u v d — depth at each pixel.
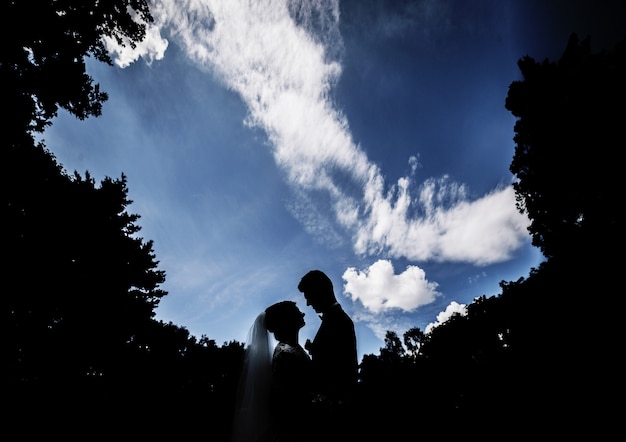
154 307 17.89
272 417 2.19
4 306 10.45
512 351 15.04
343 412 2.11
